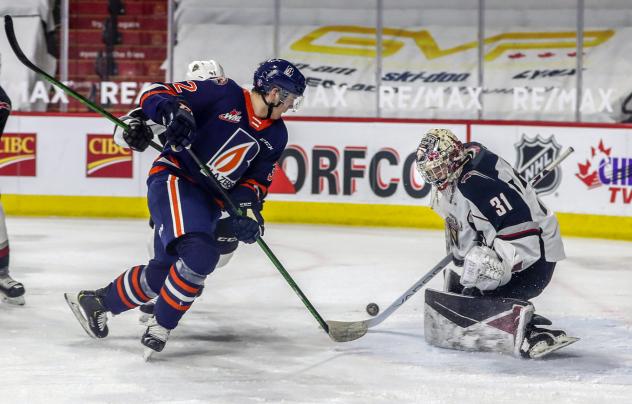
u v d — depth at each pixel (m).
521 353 5.81
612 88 16.00
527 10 17.09
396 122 13.86
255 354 5.91
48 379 5.17
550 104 15.58
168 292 5.43
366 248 11.47
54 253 10.41
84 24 17.41
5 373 5.29
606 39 16.72
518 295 6.00
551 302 8.11
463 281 5.77
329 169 13.99
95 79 16.83
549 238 5.84
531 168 13.48
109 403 4.73
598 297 8.39
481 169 5.66
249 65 16.62
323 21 17.12
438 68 16.52
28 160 14.15
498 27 17.00
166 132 5.18
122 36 17.16
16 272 9.08
